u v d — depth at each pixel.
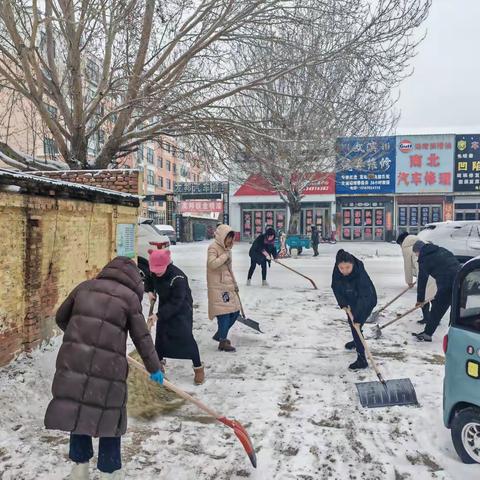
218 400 4.39
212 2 8.90
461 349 3.15
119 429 2.57
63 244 5.49
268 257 11.20
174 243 30.14
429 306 7.27
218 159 11.34
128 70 9.26
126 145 10.68
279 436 3.64
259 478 3.05
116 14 8.61
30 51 8.30
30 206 4.68
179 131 10.23
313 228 21.00
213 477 3.05
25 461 3.13
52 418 2.44
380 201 30.84
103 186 8.59
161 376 2.84
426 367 5.27
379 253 22.16
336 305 8.89
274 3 8.99
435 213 30.27
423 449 3.43
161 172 49.81
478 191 29.25
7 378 4.13
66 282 5.58
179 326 4.77
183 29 9.47
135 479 2.99
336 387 4.73
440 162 29.59
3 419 3.64
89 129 11.29
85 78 10.97
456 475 3.04
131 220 7.84
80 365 2.52
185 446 3.46
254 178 26.12
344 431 3.74
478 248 12.34
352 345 6.05
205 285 11.46
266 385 4.77
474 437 3.09
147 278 5.01
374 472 3.13
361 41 9.24
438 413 4.02
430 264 6.18
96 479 2.96
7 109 11.12
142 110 10.59
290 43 9.39
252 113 12.42
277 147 10.66
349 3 8.93
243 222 32.47
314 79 11.07
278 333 6.86
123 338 2.65
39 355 4.74
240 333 6.87
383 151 26.80
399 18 9.03
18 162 10.27
